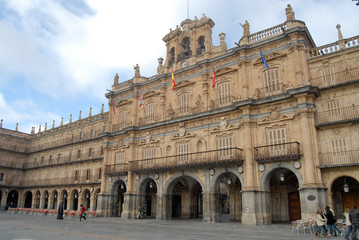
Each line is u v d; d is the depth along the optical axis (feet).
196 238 58.80
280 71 99.35
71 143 190.90
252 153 96.32
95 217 133.28
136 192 127.44
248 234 67.15
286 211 104.58
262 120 97.96
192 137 114.42
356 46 88.38
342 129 85.56
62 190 186.50
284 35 98.63
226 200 227.61
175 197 135.85
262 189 92.27
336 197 91.09
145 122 134.41
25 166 226.79
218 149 102.99
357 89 86.28
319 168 84.12
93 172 171.32
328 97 90.22
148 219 121.70
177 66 130.11
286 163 89.66
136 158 132.67
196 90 119.34
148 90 138.31
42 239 54.60
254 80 104.37
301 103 89.35
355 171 79.66
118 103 150.71
